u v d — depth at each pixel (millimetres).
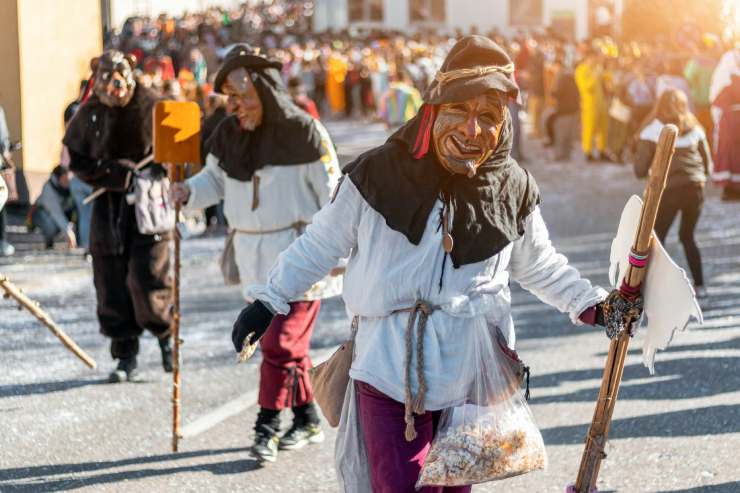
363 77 39469
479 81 4172
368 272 4379
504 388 4422
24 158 18938
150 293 8625
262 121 6723
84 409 8094
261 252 6746
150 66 19969
